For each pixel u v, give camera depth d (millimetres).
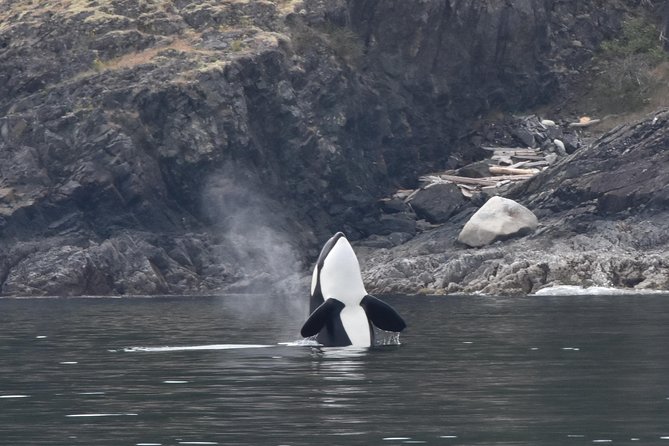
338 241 84188
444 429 46875
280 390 59531
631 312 123125
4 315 140125
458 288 184500
